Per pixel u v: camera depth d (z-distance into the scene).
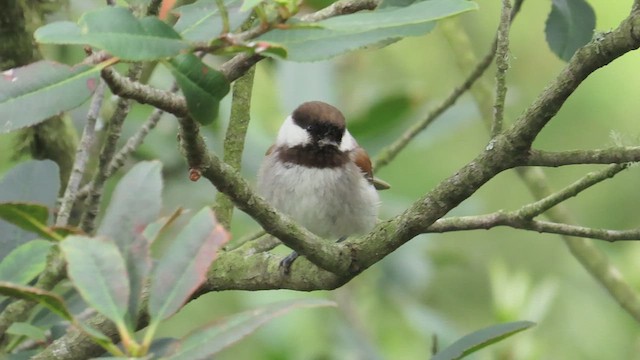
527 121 5.29
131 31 3.64
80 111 10.52
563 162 5.43
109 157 7.46
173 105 4.34
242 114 8.09
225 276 6.25
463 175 5.57
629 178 13.47
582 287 12.50
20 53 8.80
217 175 4.99
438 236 13.47
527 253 13.30
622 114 13.61
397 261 11.27
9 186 6.29
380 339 11.23
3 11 8.60
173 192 11.14
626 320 12.02
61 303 3.75
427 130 11.65
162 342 4.45
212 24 4.07
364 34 3.95
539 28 14.23
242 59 4.77
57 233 4.18
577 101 13.72
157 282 3.90
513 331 5.38
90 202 7.52
